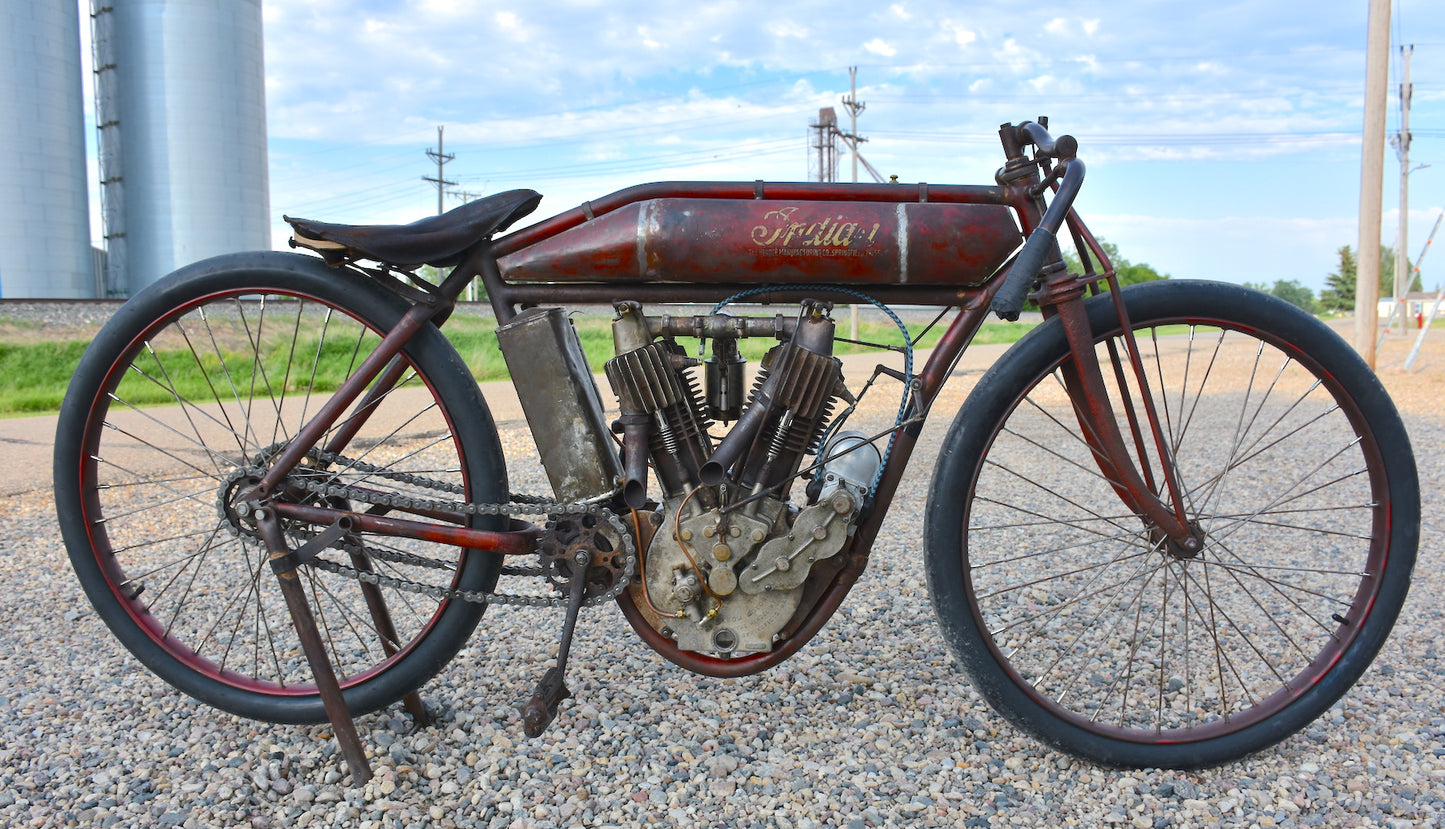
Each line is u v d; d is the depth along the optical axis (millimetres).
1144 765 2105
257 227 33906
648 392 1908
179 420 8367
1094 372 2021
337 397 2082
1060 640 2891
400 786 2055
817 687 2557
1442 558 3713
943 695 2502
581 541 2016
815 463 2018
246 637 2947
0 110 28094
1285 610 3141
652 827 1896
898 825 1906
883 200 1978
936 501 2064
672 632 2027
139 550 3957
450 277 2107
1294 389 10414
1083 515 4496
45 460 6734
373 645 2875
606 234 1970
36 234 28906
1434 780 2072
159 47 31422
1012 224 1958
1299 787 2051
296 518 2072
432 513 2207
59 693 2545
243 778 2078
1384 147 11883
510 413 8570
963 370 12844
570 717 2379
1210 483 2246
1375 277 12125
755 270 1943
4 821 1913
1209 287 2051
